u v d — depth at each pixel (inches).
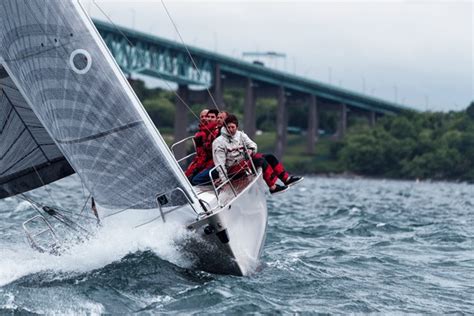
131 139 1098.7
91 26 1098.7
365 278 1248.2
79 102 1100.5
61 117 1104.2
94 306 964.0
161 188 1111.0
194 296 1015.0
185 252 1125.7
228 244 1095.6
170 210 1119.0
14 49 1100.5
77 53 1090.7
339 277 1237.7
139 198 1120.2
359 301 1064.2
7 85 1127.0
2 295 993.5
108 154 1106.1
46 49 1091.9
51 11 1084.5
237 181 1236.5
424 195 5556.1
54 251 1180.5
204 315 946.1
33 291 1014.4
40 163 1173.7
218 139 1206.9
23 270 1120.2
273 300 1035.9
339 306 1032.8
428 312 1027.3
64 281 1061.1
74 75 1094.4
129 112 1092.5
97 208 1143.6
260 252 1231.5
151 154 1099.3
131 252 1136.8
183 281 1084.5
